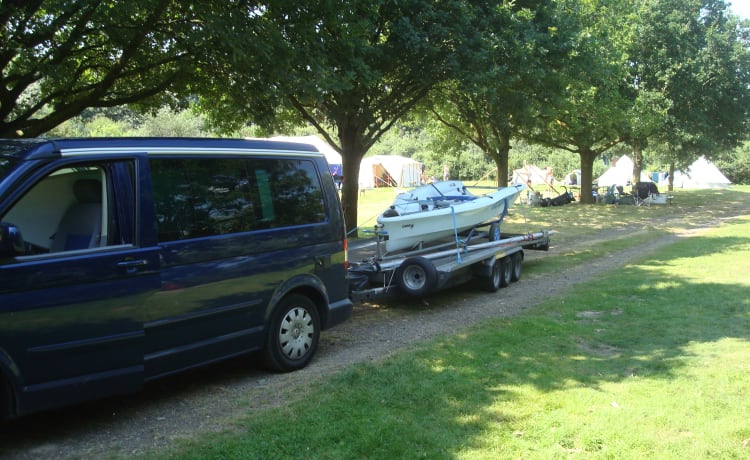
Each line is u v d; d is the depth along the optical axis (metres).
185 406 4.60
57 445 3.86
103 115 40.91
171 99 12.08
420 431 3.99
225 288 4.84
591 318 7.73
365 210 26.73
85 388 3.94
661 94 26.09
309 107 16.27
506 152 22.50
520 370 5.42
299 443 3.80
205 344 4.70
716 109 29.53
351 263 8.64
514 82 14.10
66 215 4.15
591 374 5.34
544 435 3.96
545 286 10.27
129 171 4.32
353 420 4.18
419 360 5.69
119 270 4.10
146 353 4.29
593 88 20.28
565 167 56.81
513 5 14.69
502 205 11.38
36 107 9.35
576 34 15.75
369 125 14.99
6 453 3.74
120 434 4.04
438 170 53.78
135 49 8.77
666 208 29.69
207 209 4.80
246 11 8.72
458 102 20.02
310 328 5.69
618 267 12.25
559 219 24.09
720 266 12.05
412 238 9.54
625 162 47.31
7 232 3.52
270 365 5.36
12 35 7.36
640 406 4.50
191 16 8.60
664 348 6.25
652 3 27.22
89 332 3.94
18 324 3.59
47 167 3.93
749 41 29.45
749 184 61.53
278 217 5.42
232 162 5.10
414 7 12.19
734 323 7.31
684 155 32.50
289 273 5.43
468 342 6.43
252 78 9.13
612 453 3.70
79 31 8.24
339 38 10.44
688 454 3.70
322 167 6.09
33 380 3.68
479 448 3.75
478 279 9.65
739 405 4.53
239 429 4.09
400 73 13.76
